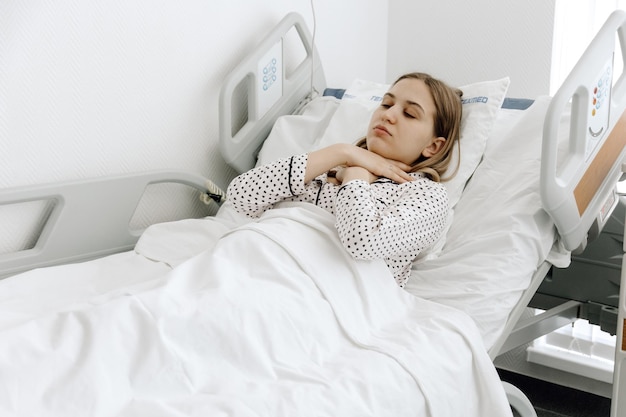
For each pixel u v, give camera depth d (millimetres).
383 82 2689
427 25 2545
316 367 1135
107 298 1133
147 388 964
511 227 1519
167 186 1907
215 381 1021
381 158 1594
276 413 970
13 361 904
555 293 2105
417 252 1522
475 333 1338
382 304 1372
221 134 1909
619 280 1974
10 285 1353
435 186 1531
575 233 1546
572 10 2221
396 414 1102
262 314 1130
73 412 879
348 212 1363
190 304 1070
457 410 1216
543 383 2264
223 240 1297
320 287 1266
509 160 1672
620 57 2268
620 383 1541
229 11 1994
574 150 1520
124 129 1775
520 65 2359
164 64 1842
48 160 1625
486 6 2395
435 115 1640
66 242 1606
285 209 1425
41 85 1585
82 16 1638
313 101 2111
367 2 2529
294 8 2221
